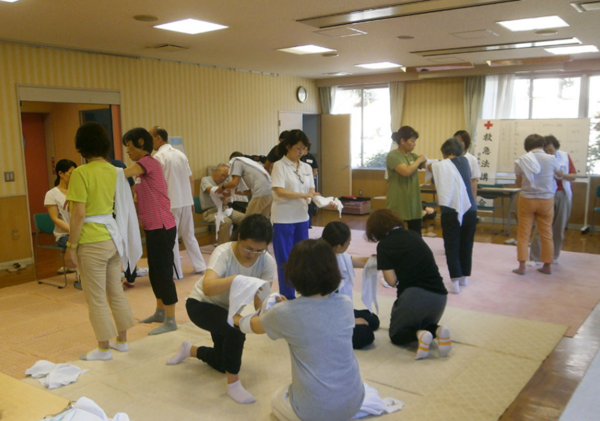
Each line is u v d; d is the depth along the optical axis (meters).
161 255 3.50
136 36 5.58
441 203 4.19
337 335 2.06
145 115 7.11
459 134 5.05
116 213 3.13
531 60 7.37
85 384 2.76
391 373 2.85
